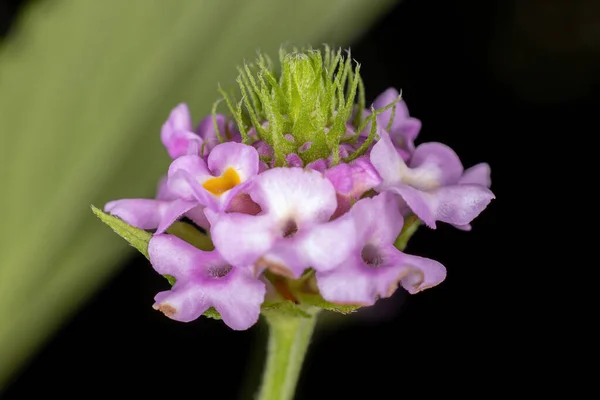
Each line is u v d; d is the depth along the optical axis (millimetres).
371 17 146
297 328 127
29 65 146
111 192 145
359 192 114
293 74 115
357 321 160
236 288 112
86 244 144
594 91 182
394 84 179
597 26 184
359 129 116
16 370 146
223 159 113
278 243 111
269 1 143
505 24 185
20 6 158
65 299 145
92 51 146
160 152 146
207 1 144
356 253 112
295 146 115
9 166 144
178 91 145
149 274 159
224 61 144
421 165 119
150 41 145
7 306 143
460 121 179
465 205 117
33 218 143
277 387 128
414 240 169
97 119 145
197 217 118
